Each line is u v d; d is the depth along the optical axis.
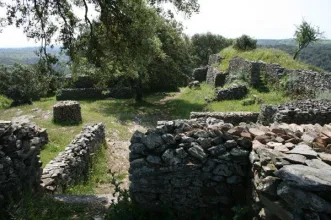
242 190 4.54
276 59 20.38
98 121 15.91
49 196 5.83
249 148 4.48
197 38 47.62
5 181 4.94
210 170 4.55
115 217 4.54
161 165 4.60
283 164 3.42
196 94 22.58
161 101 23.62
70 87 26.02
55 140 11.62
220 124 5.09
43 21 8.64
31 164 5.91
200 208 4.64
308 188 2.86
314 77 13.39
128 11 8.73
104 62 10.13
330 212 2.76
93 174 9.08
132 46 9.45
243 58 20.69
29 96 22.30
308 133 4.66
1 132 4.95
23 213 4.66
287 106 10.23
